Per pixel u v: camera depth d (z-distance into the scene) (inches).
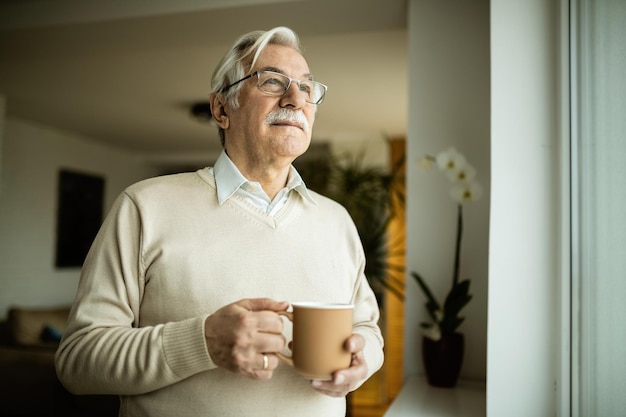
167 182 41.1
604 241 41.5
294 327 30.0
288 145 39.9
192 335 31.0
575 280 44.0
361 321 43.8
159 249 37.8
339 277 41.5
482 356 70.0
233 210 40.0
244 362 29.3
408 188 74.5
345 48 112.7
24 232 187.6
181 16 85.3
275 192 43.2
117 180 244.1
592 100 43.0
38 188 194.5
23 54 105.1
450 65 74.5
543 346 45.6
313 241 41.2
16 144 184.1
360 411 160.9
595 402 41.8
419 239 73.4
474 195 66.8
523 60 47.6
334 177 141.9
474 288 70.8
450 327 65.7
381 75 131.6
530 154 46.8
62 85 141.9
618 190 39.9
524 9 47.8
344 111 169.8
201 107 159.3
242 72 42.0
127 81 137.9
